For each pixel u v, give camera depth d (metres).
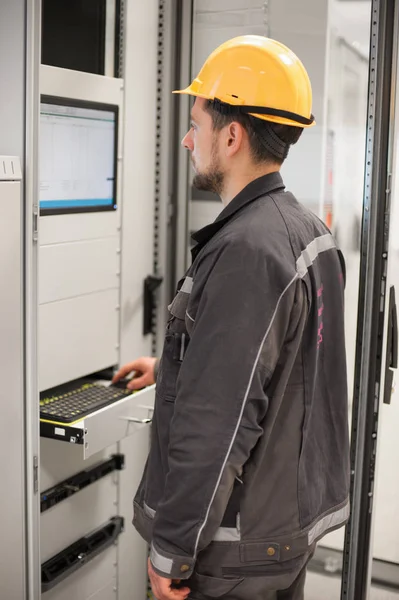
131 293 2.12
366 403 1.76
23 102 1.49
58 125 1.72
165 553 1.22
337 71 1.92
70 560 1.89
